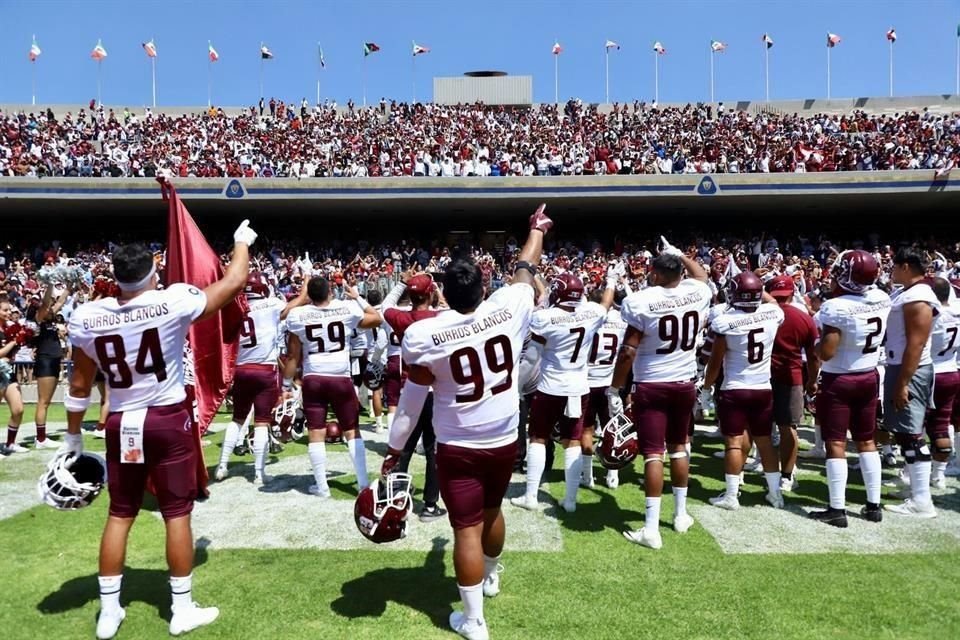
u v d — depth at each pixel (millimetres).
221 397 5953
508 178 27500
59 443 9016
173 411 3809
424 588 4359
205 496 6270
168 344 3771
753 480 7246
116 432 3732
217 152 31109
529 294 3828
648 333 5270
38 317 8719
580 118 37000
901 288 6684
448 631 3791
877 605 4125
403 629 3807
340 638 3709
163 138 33156
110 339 3680
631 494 6676
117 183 27203
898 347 5973
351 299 6457
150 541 5266
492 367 3592
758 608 4078
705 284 5453
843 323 5621
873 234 29969
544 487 6926
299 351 6430
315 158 30734
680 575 4574
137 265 3717
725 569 4688
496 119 37125
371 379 9883
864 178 26312
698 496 6586
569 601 4160
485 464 3627
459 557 3631
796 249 29797
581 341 5910
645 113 37406
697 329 5293
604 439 5832
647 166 28750
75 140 32250
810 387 6691
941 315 6383
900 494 6652
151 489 4117
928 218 31625
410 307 6418
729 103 39094
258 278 6965
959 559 4895
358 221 33031
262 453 6945
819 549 5090
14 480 7016
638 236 32969
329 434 6715
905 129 32719
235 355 6949
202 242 5469
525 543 5207
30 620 3943
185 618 3771
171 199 5336
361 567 4707
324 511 5977
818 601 4180
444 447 3629
